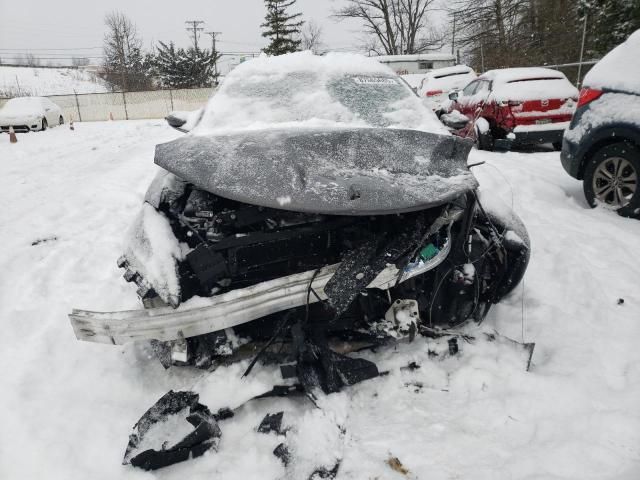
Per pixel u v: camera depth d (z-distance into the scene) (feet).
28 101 68.69
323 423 6.88
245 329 8.13
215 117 11.09
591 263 12.78
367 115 11.16
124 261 7.87
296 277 7.35
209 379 7.44
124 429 7.39
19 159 37.11
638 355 8.74
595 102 16.63
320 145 8.56
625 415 7.05
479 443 6.74
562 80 29.71
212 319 6.99
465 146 9.24
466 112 33.73
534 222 15.72
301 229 7.99
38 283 12.86
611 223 15.49
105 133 59.31
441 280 8.73
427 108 11.83
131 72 193.16
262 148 8.33
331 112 11.12
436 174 8.21
